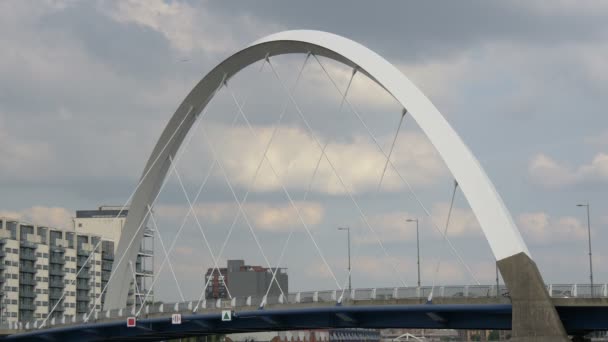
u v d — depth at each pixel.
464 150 90.31
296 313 100.00
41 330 129.25
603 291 79.50
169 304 112.62
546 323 80.62
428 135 92.31
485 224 85.69
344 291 96.94
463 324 89.56
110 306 134.00
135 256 135.38
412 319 92.94
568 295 81.25
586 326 81.75
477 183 87.81
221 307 106.94
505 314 86.81
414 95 95.75
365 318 97.06
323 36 105.75
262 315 103.12
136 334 118.19
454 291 88.00
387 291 93.44
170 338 125.06
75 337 126.88
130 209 133.12
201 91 121.88
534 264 82.75
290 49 110.50
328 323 100.00
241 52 114.56
